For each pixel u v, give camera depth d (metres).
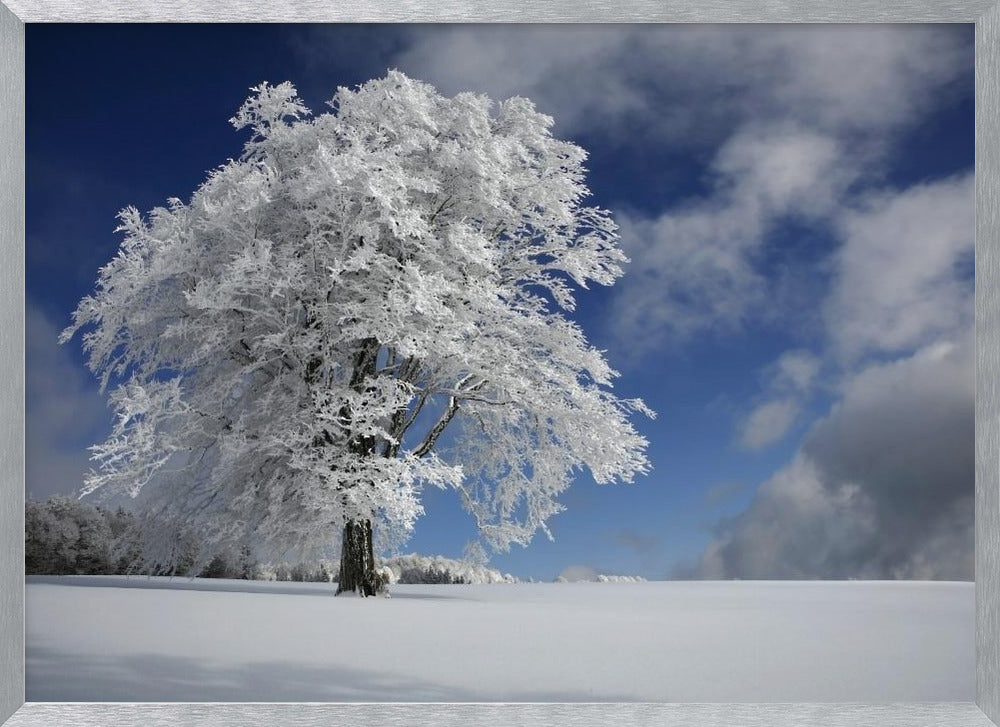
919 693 5.92
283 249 12.43
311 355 12.90
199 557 13.84
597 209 14.34
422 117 12.82
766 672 6.49
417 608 10.81
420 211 12.78
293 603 11.19
